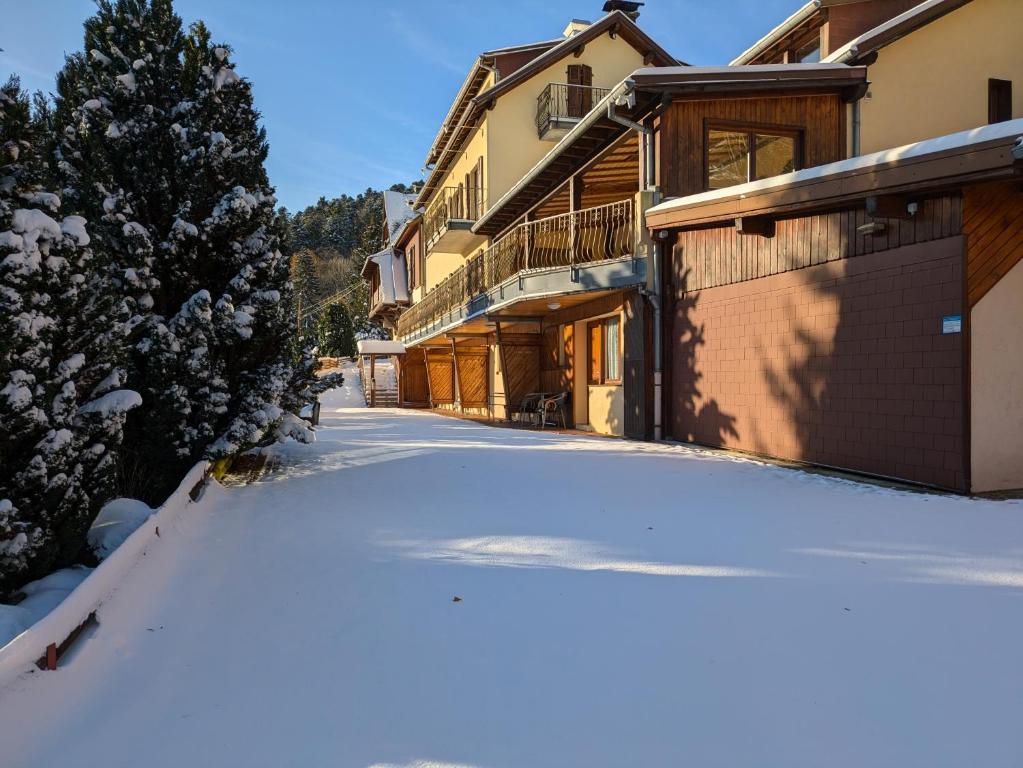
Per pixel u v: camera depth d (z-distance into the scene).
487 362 21.34
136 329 5.48
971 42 12.76
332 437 12.27
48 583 3.93
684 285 10.66
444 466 8.41
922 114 12.53
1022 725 2.36
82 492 4.11
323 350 45.06
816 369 8.12
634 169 14.12
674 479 7.41
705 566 4.21
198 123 6.90
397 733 2.33
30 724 2.35
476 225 19.58
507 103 19.91
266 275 7.62
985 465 6.49
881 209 6.84
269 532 5.15
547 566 4.23
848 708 2.48
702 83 10.52
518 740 2.28
